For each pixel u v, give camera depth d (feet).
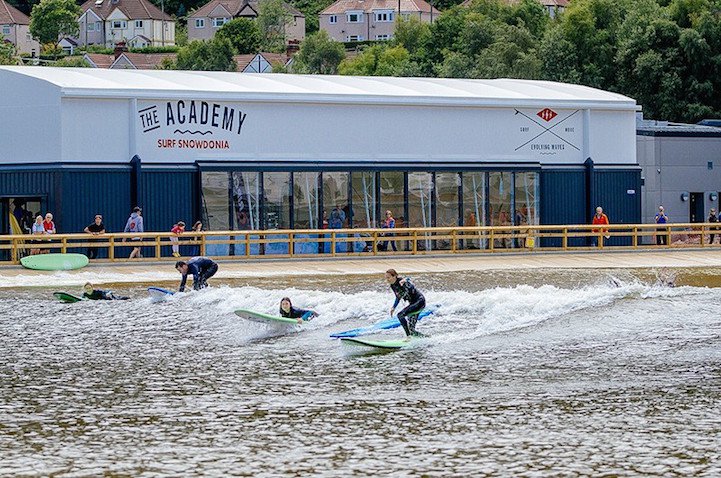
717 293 271.49
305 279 290.76
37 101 332.39
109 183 332.80
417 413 174.09
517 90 398.01
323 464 150.61
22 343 223.51
